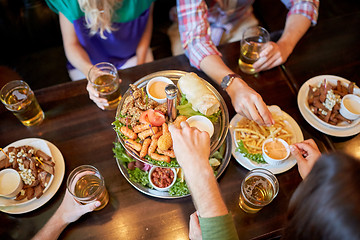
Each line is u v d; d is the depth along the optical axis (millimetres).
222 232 820
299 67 1484
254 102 1185
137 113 1079
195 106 1092
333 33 1618
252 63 1440
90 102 1374
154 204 1124
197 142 863
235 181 1176
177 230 1074
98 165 1212
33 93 1286
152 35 2258
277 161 1143
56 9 1563
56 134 1287
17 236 1063
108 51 1836
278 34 1671
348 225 516
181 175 1138
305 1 1643
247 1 1808
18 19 1915
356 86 1369
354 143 1274
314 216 575
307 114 1331
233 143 1240
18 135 1282
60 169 1187
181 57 1525
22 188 1125
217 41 1915
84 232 1069
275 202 1127
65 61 2193
